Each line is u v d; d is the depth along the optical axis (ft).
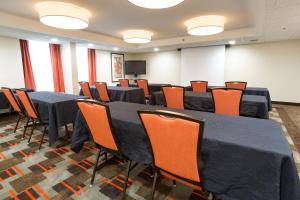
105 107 4.58
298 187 3.07
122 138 5.33
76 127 6.62
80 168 6.84
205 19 11.73
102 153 6.76
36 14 11.55
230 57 21.44
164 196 5.36
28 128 11.25
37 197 5.33
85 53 22.79
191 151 3.48
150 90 18.90
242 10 10.94
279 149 3.30
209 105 9.49
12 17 11.45
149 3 7.68
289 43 18.58
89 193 5.49
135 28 15.25
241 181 3.59
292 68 18.84
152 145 4.09
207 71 21.98
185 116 3.23
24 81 17.02
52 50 18.85
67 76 19.29
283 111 16.30
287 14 10.49
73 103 8.93
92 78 23.48
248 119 5.24
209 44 20.24
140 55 28.81
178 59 25.13
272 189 3.28
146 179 6.15
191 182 3.86
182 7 10.38
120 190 5.62
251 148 3.39
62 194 5.45
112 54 26.23
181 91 9.48
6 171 6.65
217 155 3.77
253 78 20.66
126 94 13.92
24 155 7.86
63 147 8.64
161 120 3.56
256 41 18.74
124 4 9.84
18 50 16.26
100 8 10.44
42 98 9.32
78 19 9.87
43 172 6.58
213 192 3.93
